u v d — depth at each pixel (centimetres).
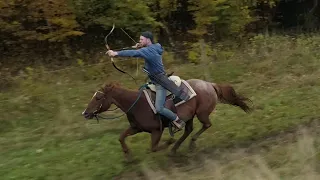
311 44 1521
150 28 1453
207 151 835
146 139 904
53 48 1438
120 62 1340
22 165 791
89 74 1270
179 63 1408
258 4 1686
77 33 1353
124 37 1561
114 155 823
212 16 1484
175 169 762
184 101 780
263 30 1773
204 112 815
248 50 1464
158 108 751
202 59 1346
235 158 795
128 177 742
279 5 1922
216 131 932
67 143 893
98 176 745
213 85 844
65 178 739
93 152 841
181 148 855
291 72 1296
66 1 1319
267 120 977
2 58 1381
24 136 929
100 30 1555
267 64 1330
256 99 1112
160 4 1492
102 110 761
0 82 1218
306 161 733
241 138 888
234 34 1591
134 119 768
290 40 1573
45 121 1004
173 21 1670
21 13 1315
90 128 965
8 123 994
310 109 1024
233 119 1000
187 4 1641
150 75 754
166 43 1591
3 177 742
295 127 926
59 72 1268
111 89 759
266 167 716
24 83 1153
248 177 687
